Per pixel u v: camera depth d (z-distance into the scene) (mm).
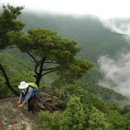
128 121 19188
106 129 13516
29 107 15859
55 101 21234
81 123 13188
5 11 24391
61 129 13281
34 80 26906
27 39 25328
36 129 14492
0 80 24219
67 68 26656
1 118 14680
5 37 24688
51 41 25922
